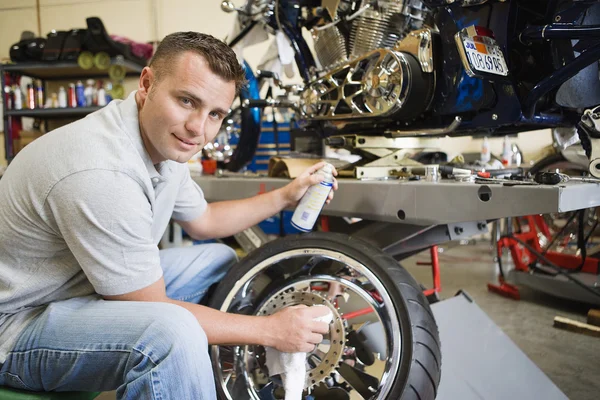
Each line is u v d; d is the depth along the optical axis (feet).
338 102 5.19
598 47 3.54
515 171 5.25
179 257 4.44
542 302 8.13
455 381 4.18
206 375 2.89
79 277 3.21
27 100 14.89
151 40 16.02
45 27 17.08
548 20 3.94
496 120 4.38
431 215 3.92
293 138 9.78
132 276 2.94
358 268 3.74
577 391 5.03
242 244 6.00
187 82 2.85
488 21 4.17
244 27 6.85
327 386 3.80
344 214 4.71
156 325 2.79
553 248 8.42
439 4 4.39
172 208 3.76
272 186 5.59
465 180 4.13
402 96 4.48
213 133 3.14
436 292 6.11
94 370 2.91
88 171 2.78
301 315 3.24
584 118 3.75
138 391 2.72
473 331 4.80
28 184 2.89
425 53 4.54
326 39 5.57
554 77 3.83
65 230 2.83
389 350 3.49
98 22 13.15
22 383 3.04
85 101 14.61
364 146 5.32
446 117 4.88
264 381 4.07
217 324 3.08
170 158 3.09
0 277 3.01
